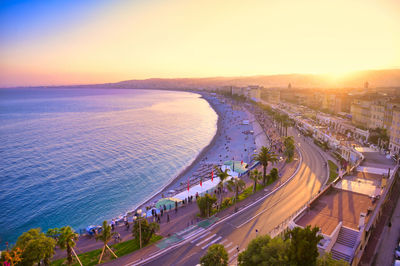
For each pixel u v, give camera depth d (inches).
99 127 7037.4
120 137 5836.6
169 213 2082.9
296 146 4074.8
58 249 1633.9
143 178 3440.0
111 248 1610.5
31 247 1293.1
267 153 2586.1
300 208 1972.2
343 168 2719.0
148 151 4719.5
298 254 1000.2
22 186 3088.1
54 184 3164.4
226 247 1545.3
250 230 1720.0
